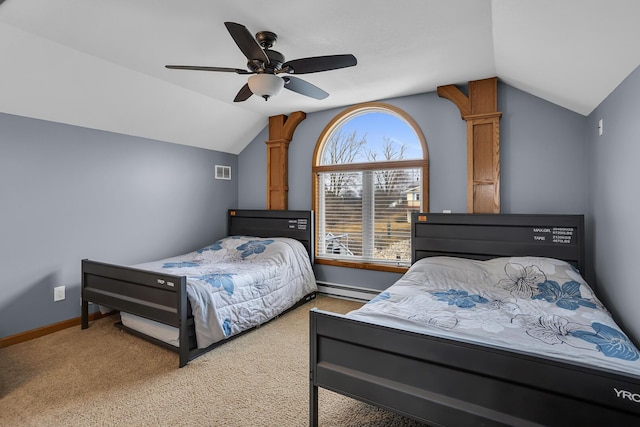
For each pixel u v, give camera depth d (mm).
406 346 1319
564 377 1047
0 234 2656
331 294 4039
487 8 1932
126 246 3502
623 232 2000
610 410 993
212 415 1794
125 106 3189
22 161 2768
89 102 2967
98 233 3271
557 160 2904
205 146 4320
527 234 2842
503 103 3107
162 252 3852
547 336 1562
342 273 3967
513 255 2885
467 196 3221
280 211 4227
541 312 1923
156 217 3785
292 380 2154
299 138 4289
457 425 1221
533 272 2506
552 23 1685
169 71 2893
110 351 2557
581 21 1552
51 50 2418
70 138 3061
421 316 1839
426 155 3447
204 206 4344
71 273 3078
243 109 4020
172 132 3814
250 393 2004
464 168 3283
